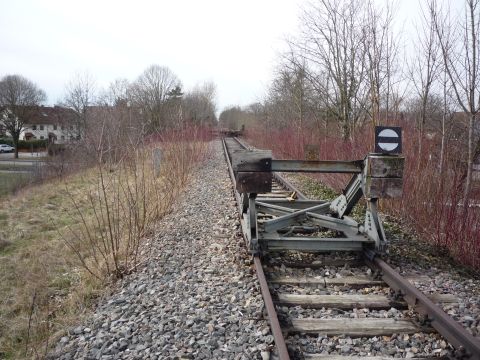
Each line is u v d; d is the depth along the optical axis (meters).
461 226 5.88
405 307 4.19
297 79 20.42
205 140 23.39
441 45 6.38
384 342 3.56
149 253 6.20
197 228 7.48
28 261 7.43
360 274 5.07
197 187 12.21
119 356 3.48
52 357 3.63
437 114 8.60
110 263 5.88
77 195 14.05
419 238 6.72
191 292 4.66
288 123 24.16
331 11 15.25
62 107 47.31
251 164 5.19
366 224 5.46
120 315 4.28
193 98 45.56
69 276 6.29
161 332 3.82
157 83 52.59
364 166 5.32
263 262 5.39
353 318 3.93
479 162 7.01
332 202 6.71
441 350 3.40
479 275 5.35
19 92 64.62
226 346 3.53
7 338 4.43
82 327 4.12
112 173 9.24
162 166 13.33
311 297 4.35
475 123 7.06
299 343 3.55
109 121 9.88
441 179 6.68
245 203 6.43
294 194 8.48
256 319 3.94
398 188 5.16
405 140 8.48
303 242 5.30
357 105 13.95
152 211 8.29
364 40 11.73
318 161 5.34
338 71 15.31
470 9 5.93
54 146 22.78
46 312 4.87
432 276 5.12
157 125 17.66
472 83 6.08
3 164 39.09
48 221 11.12
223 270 5.30
